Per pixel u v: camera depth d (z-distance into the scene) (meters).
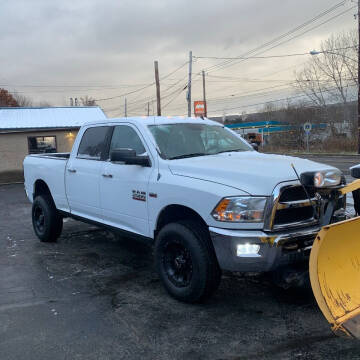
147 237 4.66
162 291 4.61
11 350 3.39
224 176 3.90
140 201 4.65
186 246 4.00
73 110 24.67
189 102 33.41
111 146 5.35
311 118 46.91
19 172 21.06
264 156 4.72
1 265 5.79
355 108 38.31
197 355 3.25
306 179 3.58
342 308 3.08
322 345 3.33
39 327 3.80
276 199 3.57
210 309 4.08
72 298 4.49
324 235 3.02
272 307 4.10
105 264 5.72
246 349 3.31
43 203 6.84
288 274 3.66
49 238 6.94
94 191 5.49
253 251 3.58
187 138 5.01
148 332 3.65
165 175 4.37
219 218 3.71
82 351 3.36
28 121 22.33
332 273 3.17
